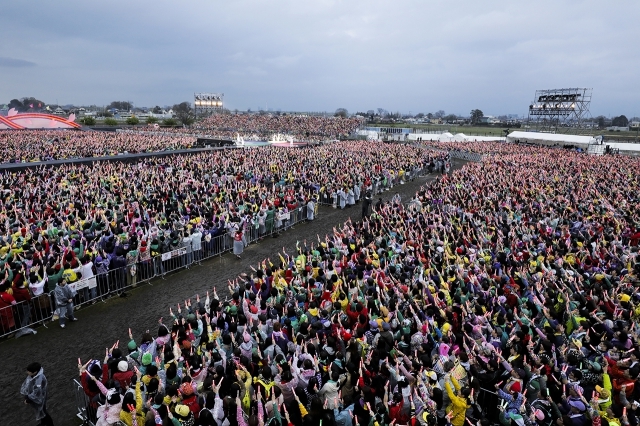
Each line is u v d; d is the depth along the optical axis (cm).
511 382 859
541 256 1684
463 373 898
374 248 1764
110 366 923
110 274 1681
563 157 5947
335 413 824
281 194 3070
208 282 1881
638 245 1964
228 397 807
